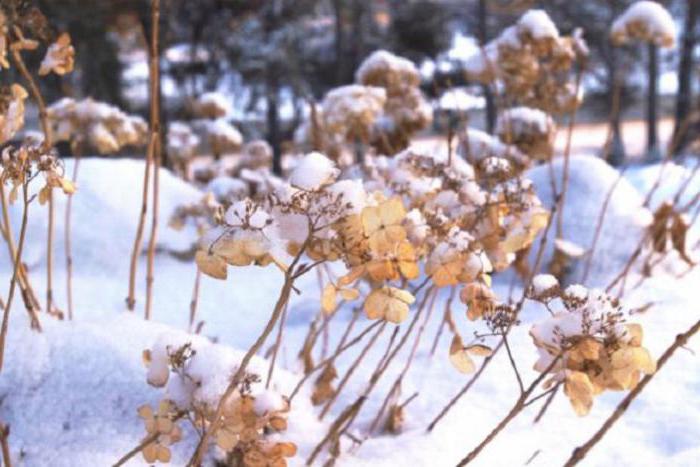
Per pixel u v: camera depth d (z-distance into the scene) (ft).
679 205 9.09
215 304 7.65
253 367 4.10
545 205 7.50
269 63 35.73
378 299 3.47
